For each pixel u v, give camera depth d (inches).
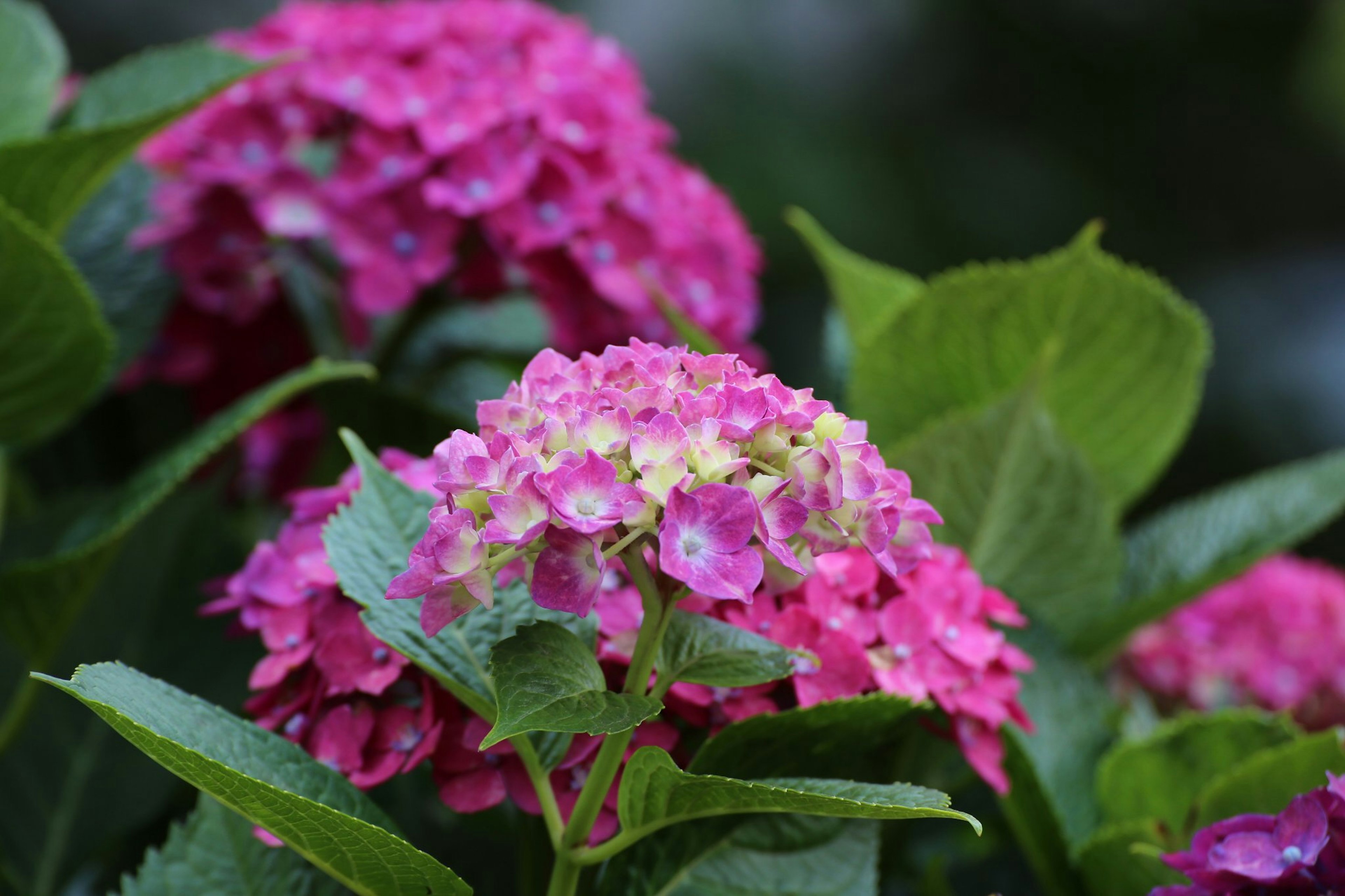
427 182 48.9
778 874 40.3
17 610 45.4
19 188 45.9
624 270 51.4
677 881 40.3
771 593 39.6
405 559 40.2
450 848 45.2
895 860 44.0
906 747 42.4
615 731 37.3
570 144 49.8
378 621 39.5
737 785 37.8
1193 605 57.2
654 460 37.2
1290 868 38.4
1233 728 43.4
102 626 46.3
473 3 53.9
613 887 40.2
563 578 37.0
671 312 48.4
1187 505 50.6
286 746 39.2
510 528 36.9
